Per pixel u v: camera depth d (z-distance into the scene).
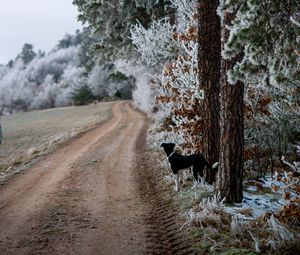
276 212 6.94
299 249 5.44
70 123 35.09
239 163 7.87
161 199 8.94
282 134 11.06
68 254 6.11
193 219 6.94
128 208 8.49
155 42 13.41
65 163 14.35
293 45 5.48
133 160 14.28
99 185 10.75
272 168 9.74
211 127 9.22
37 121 43.00
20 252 6.23
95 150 17.17
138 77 36.06
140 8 18.58
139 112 40.53
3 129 36.62
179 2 12.96
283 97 10.79
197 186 9.05
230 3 5.51
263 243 5.76
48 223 7.57
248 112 10.62
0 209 8.76
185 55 13.10
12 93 85.06
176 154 9.26
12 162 15.72
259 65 5.52
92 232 7.04
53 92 83.75
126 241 6.57
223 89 7.82
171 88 11.14
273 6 5.34
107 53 20.91
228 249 5.73
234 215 7.07
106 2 18.03
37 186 10.88
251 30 5.29
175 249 6.16
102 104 58.81
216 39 9.07
